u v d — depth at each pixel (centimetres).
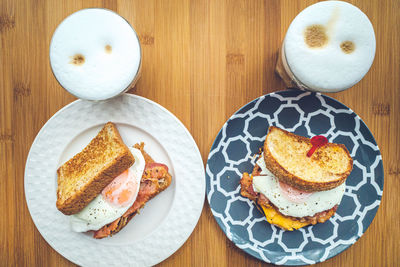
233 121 43
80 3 44
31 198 44
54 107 44
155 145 44
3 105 45
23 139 45
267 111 43
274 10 44
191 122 44
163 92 44
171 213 44
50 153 44
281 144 42
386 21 44
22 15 44
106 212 42
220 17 44
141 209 45
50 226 44
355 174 44
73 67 37
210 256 45
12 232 45
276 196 42
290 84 42
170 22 44
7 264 45
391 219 45
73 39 37
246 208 44
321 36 36
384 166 45
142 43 44
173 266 45
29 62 44
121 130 44
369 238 45
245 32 44
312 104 43
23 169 45
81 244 44
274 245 44
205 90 44
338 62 36
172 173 44
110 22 37
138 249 44
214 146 43
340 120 43
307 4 44
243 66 44
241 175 44
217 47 44
